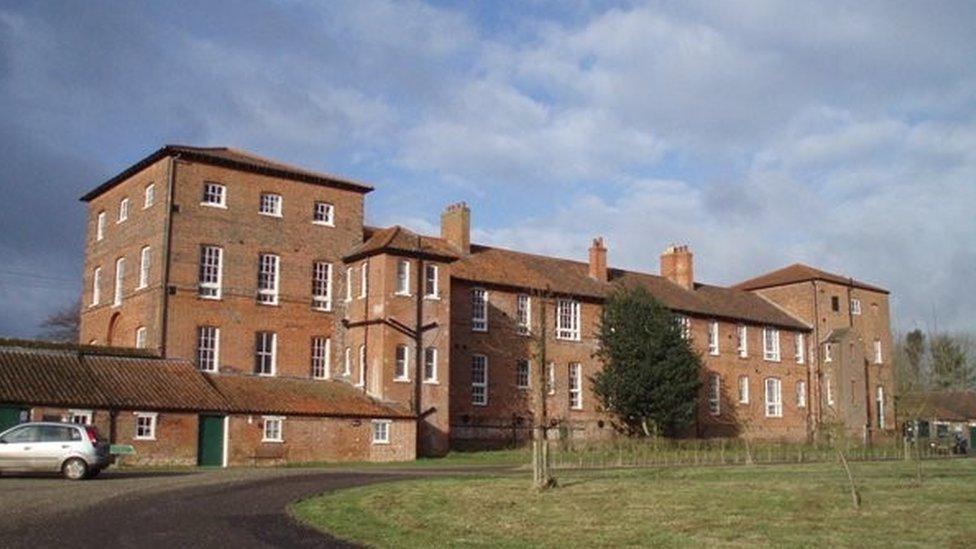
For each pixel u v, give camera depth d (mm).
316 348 47188
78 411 35562
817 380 69562
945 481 25875
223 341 43969
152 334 42500
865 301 74312
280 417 40469
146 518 18062
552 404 53500
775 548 14883
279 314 46031
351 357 47156
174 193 43438
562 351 54719
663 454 43500
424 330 46438
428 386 46062
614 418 55406
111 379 38250
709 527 17031
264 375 44938
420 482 25719
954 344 71312
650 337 52094
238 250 45094
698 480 26453
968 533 16203
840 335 70125
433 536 16281
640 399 51344
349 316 47719
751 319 65625
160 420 37531
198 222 43969
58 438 27531
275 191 46875
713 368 62562
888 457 47562
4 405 34219
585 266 62031
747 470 32219
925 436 64188
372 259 46594
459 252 54188
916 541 15438
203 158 44438
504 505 20375
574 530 16875
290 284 46656
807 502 20531
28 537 15281
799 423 67562
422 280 46781
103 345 44875
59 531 16047
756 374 65562
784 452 47469
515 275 54219
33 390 35156
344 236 49031
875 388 72562
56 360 38125
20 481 25906
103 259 48844
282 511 19562
